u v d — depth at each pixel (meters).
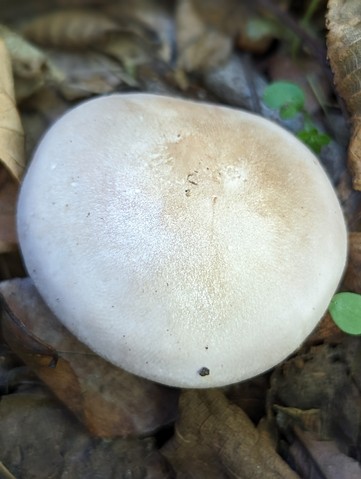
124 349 0.11
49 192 0.12
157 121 0.13
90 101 0.14
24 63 0.18
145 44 0.21
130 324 0.11
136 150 0.12
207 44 0.21
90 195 0.12
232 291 0.12
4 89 0.15
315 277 0.12
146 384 0.14
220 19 0.21
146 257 0.11
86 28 0.21
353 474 0.14
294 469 0.14
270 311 0.12
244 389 0.15
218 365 0.12
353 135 0.16
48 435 0.14
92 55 0.21
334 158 0.18
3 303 0.14
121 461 0.14
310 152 0.15
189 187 0.12
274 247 0.12
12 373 0.15
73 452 0.14
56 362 0.13
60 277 0.12
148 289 0.11
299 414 0.15
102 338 0.11
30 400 0.14
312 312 0.12
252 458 0.14
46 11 0.22
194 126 0.13
